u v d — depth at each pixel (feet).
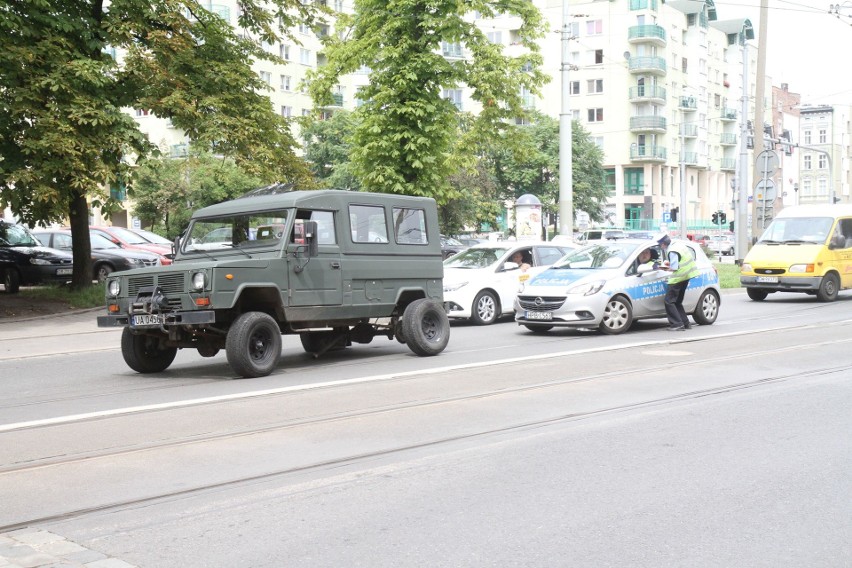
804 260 77.41
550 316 52.70
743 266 80.69
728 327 56.03
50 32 68.69
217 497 19.58
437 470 21.56
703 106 321.32
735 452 22.90
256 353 37.24
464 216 198.59
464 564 15.25
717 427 25.94
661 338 50.03
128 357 39.32
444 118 78.07
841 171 394.32
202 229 40.93
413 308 43.14
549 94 292.40
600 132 289.74
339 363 42.01
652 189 292.81
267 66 238.68
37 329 61.52
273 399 31.63
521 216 103.19
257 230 39.45
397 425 26.84
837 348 44.06
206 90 77.20
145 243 100.32
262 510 18.56
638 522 17.39
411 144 75.97
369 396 31.96
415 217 44.50
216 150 77.15
